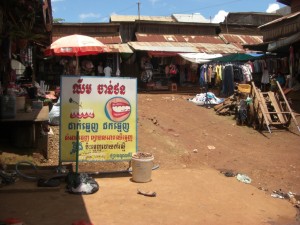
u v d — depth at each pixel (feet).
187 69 54.65
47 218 10.19
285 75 39.86
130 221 10.35
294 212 12.59
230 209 12.00
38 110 19.85
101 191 12.78
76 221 10.00
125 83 14.74
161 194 12.81
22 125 16.98
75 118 14.26
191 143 21.74
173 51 52.54
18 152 16.57
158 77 54.44
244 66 40.86
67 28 56.54
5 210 10.62
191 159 18.57
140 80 55.01
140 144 19.95
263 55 42.09
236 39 61.77
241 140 23.52
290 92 34.45
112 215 10.69
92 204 11.46
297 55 36.58
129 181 14.11
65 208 11.01
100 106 14.49
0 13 18.03
